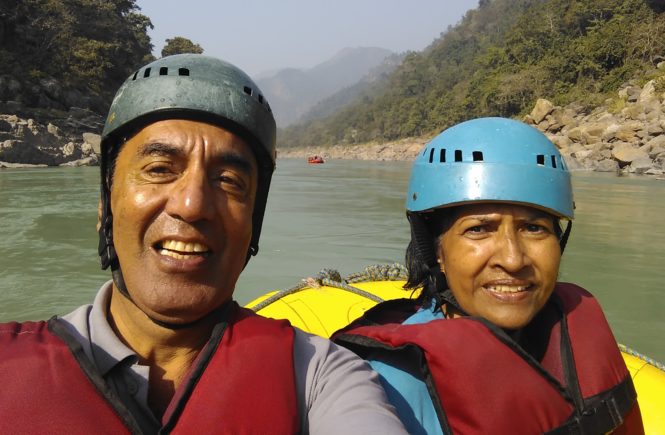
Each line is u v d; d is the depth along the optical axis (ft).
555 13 205.98
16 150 95.81
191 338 4.20
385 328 5.49
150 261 3.95
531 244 5.07
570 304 5.62
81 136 121.08
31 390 3.52
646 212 38.60
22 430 3.39
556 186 5.15
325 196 52.19
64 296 18.08
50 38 147.95
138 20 232.12
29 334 3.91
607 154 101.65
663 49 142.72
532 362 4.90
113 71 170.60
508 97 180.75
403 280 12.40
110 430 3.52
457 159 5.29
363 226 32.50
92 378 3.67
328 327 9.52
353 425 3.75
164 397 4.09
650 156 88.17
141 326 4.11
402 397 4.87
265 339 4.14
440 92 303.48
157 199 3.92
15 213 36.14
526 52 200.13
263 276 20.54
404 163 187.93
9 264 22.11
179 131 4.02
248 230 4.30
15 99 126.21
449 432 4.61
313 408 4.07
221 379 3.86
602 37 156.66
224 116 4.12
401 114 322.96
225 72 4.40
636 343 14.19
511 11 390.63
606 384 5.07
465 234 5.20
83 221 33.17
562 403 4.83
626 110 113.50
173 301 3.90
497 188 4.95
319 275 11.73
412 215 5.91
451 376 4.66
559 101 154.40
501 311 5.03
